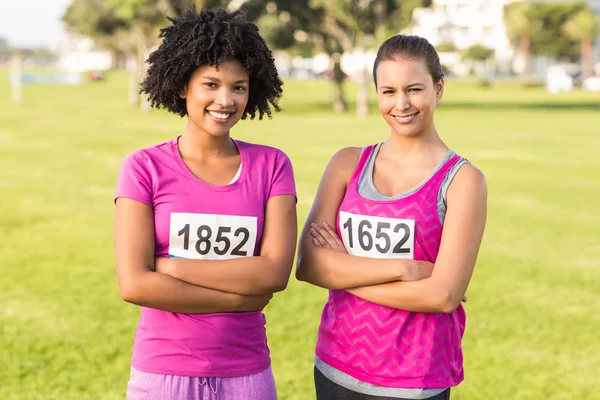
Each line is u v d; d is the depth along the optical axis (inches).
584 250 334.0
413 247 102.2
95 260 297.9
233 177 102.6
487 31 3939.5
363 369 103.1
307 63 3937.0
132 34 1614.2
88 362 193.6
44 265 288.5
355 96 1923.0
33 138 774.5
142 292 96.8
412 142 105.3
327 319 108.3
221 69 98.7
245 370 100.3
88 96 1721.2
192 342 98.5
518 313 242.8
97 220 375.2
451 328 104.9
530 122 1106.7
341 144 757.9
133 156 101.9
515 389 182.5
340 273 103.7
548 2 3447.3
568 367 197.8
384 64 103.4
